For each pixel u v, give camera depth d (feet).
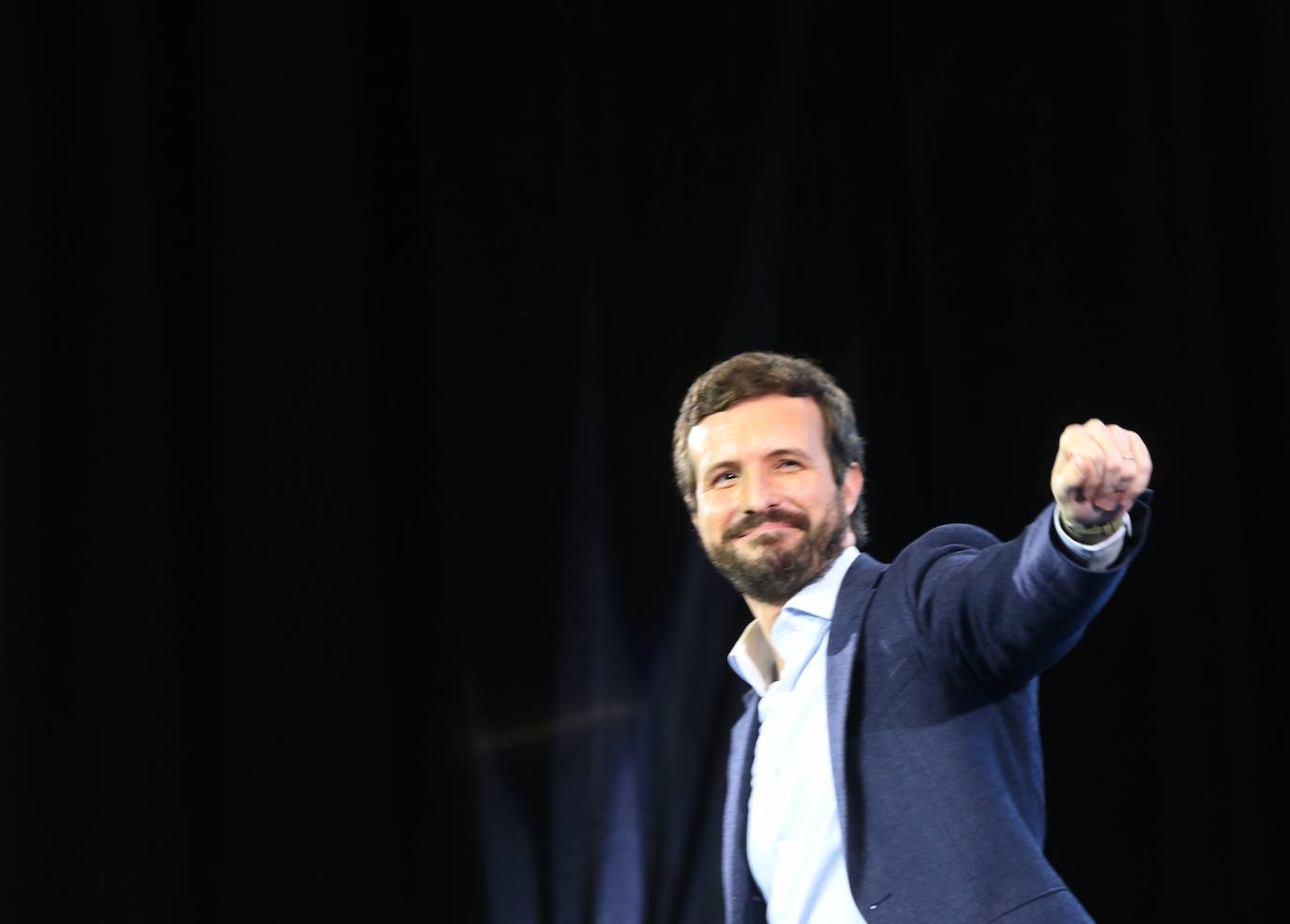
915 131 33.12
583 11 33.12
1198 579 31.04
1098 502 12.80
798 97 33.17
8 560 28.81
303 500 30.22
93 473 29.53
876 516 31.96
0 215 29.71
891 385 32.58
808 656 16.16
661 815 30.22
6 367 29.32
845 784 14.62
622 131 32.81
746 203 32.55
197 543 30.37
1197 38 32.63
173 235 31.09
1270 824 30.45
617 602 30.99
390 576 30.83
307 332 30.73
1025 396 32.12
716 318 32.09
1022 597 13.58
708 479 16.83
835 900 14.96
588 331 31.86
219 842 29.25
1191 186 31.99
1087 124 32.91
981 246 32.76
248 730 29.48
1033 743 15.11
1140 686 31.24
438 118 32.50
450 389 31.53
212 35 31.55
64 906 28.25
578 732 30.45
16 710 28.43
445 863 29.94
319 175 31.22
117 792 28.68
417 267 32.17
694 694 30.66
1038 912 13.58
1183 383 31.53
